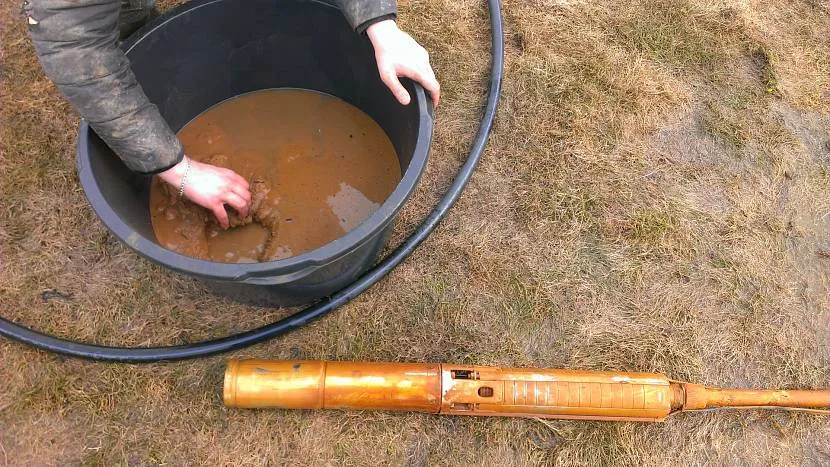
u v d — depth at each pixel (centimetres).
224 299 126
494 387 111
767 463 121
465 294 129
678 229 138
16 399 115
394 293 128
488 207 138
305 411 117
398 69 105
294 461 115
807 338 131
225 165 135
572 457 117
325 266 99
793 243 140
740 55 162
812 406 121
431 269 131
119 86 94
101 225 130
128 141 97
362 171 136
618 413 113
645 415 114
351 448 116
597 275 133
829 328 133
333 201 132
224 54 132
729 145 149
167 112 131
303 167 136
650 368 126
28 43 146
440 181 140
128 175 114
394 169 135
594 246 136
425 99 107
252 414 116
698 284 134
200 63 129
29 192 132
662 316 130
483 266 131
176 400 117
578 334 127
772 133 151
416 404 112
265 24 128
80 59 89
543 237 135
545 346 126
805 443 122
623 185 142
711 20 165
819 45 165
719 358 128
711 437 121
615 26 162
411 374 111
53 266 126
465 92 151
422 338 125
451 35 157
